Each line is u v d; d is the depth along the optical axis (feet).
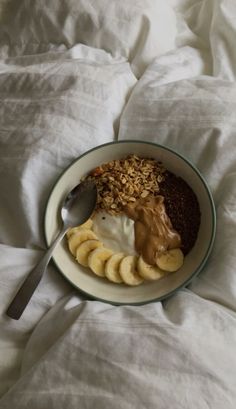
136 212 1.29
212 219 1.18
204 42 1.62
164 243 1.24
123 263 1.24
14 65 1.63
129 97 1.48
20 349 1.20
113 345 1.01
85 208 1.32
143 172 1.33
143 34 1.53
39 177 1.34
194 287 1.18
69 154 1.37
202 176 1.26
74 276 1.24
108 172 1.36
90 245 1.28
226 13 1.50
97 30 1.53
